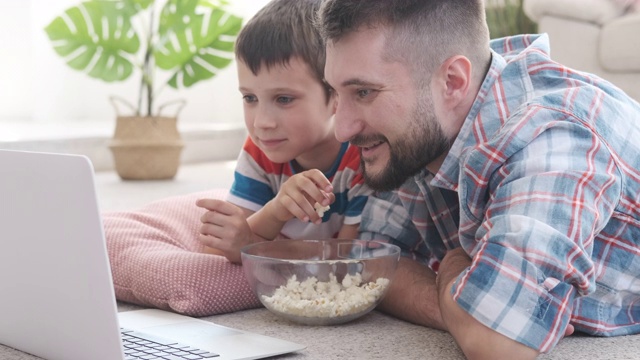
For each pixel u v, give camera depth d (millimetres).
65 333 1143
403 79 1281
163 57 4023
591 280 1182
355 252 1580
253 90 1688
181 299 1506
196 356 1188
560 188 1187
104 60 4000
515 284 1134
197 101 5367
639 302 1418
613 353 1289
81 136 4289
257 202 1816
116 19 3953
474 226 1344
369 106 1294
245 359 1197
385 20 1266
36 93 5105
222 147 4863
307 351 1296
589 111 1292
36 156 1088
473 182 1286
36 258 1141
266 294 1460
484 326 1144
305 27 1658
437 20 1288
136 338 1287
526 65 1371
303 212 1594
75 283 1097
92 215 1045
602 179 1220
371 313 1560
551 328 1141
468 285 1154
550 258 1138
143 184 3842
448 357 1268
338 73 1296
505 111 1326
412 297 1471
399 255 1483
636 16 3709
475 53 1340
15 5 5145
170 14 4027
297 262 1439
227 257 1607
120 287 1611
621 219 1322
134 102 5379
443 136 1326
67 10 3906
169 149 3971
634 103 1466
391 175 1332
